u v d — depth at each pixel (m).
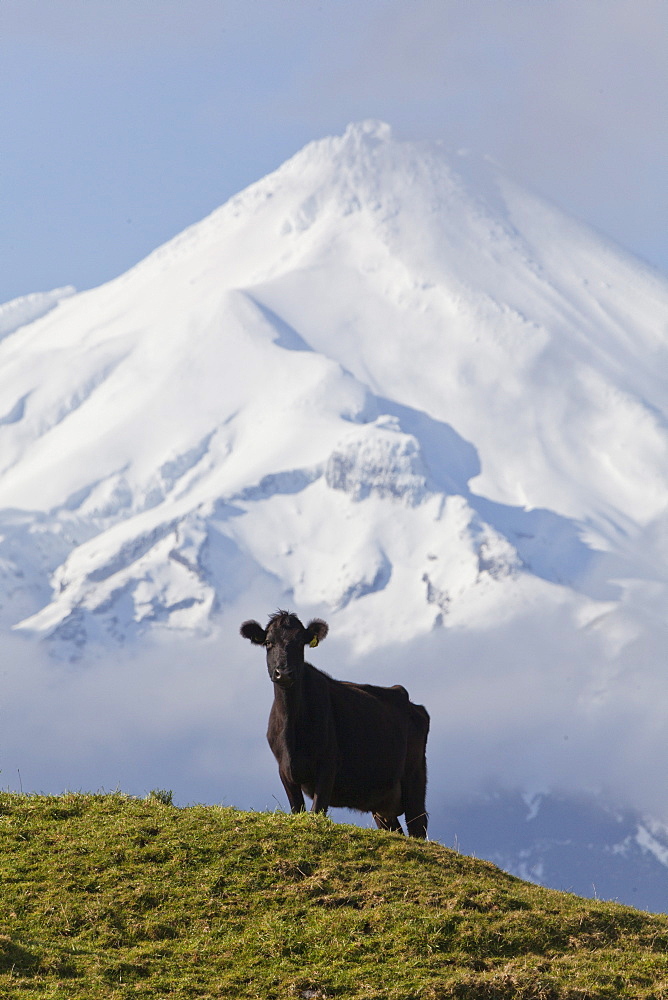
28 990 51.66
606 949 59.84
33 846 64.88
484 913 61.31
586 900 65.94
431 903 61.50
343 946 57.34
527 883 67.38
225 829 67.12
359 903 61.09
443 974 55.53
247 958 56.41
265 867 63.62
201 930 58.31
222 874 62.75
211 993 53.47
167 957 56.06
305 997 53.50
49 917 58.09
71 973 53.69
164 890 61.06
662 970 57.78
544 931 60.50
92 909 58.97
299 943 57.53
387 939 58.09
